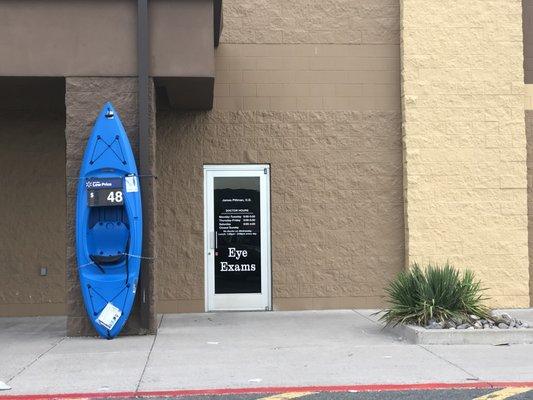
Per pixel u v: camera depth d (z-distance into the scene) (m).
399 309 9.86
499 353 8.45
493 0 12.63
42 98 11.38
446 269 10.10
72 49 9.70
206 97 11.25
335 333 9.94
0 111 12.33
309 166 12.52
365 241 12.52
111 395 6.51
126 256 9.40
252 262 12.40
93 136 9.41
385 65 12.73
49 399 6.39
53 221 12.31
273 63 12.58
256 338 9.52
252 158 12.43
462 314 9.71
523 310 12.19
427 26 12.54
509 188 12.47
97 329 9.35
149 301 9.69
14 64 9.57
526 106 12.76
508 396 6.41
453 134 12.45
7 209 12.25
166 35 9.77
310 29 12.66
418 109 12.42
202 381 7.00
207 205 12.38
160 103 12.02
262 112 12.51
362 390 6.67
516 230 12.45
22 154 12.34
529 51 12.90
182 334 9.85
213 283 12.30
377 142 12.63
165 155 12.33
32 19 9.64
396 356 8.26
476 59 12.56
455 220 12.37
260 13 12.61
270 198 12.45
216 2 10.11
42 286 12.22
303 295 12.40
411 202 12.31
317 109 12.59
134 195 9.38
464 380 7.02
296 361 7.97
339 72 12.66
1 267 12.17
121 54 9.75
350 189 12.55
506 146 12.52
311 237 12.46
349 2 12.75
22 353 8.48
